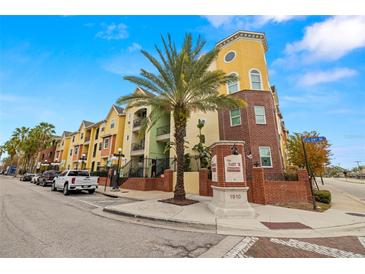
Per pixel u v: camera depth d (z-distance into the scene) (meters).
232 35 16.27
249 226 6.13
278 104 22.56
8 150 54.00
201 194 12.88
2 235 4.86
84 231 5.41
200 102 10.75
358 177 57.59
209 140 16.80
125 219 7.07
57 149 43.31
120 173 20.89
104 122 30.00
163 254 4.02
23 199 11.10
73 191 15.85
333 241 5.02
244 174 7.98
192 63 11.06
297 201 10.35
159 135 21.73
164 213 7.53
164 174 16.12
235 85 15.55
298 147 16.38
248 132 13.95
